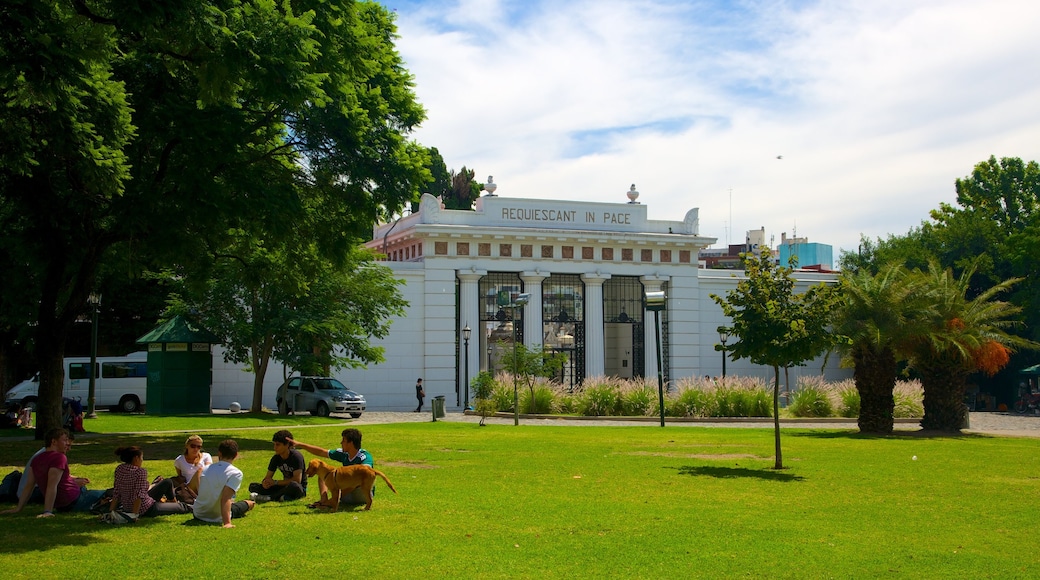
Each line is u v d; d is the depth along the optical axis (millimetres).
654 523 12258
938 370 32469
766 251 19453
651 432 29391
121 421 31812
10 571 9250
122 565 9516
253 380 47031
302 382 43938
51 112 15305
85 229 21484
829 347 19188
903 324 30047
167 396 36906
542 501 14117
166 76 20000
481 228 51875
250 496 14102
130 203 19359
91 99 16328
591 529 11773
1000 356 31891
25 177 20031
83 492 12945
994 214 69312
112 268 25875
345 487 13203
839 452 22891
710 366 57062
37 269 24125
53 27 13539
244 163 20656
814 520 12812
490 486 15852
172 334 37062
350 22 19828
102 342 48625
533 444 24188
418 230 51188
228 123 19328
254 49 14719
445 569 9445
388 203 23344
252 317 39719
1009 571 9820
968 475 18266
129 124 17312
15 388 41688
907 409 39562
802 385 40875
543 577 9172
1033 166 68750
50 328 22328
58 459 12641
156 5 13203
